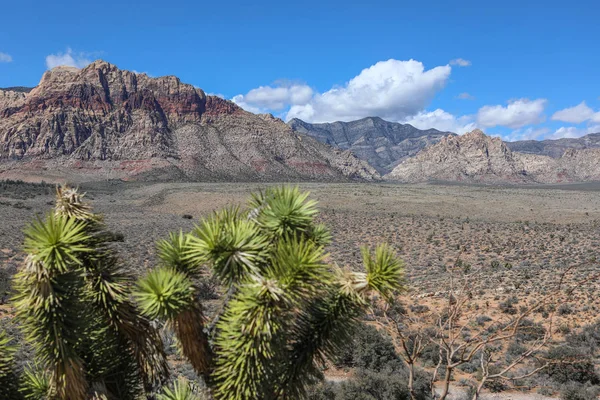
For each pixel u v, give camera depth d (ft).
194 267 13.00
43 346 11.94
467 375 56.18
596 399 47.50
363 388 44.88
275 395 12.48
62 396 12.10
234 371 11.51
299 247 11.73
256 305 11.14
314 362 14.21
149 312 11.75
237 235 12.23
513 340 62.28
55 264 11.28
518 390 51.03
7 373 13.51
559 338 65.05
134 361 13.98
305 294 11.62
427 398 44.93
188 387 13.61
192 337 12.08
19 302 11.59
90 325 12.48
